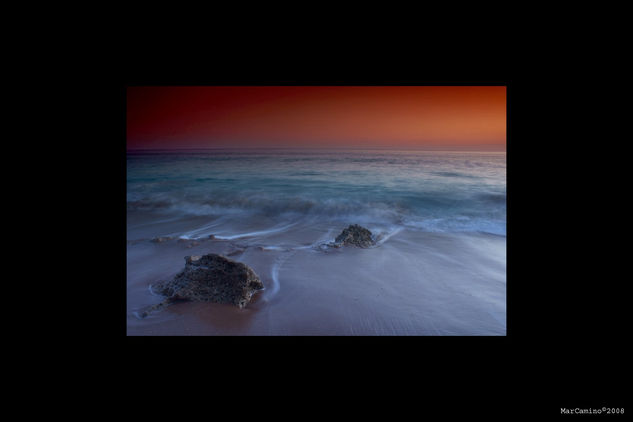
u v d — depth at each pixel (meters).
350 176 10.64
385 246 5.26
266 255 4.73
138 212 7.91
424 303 3.36
